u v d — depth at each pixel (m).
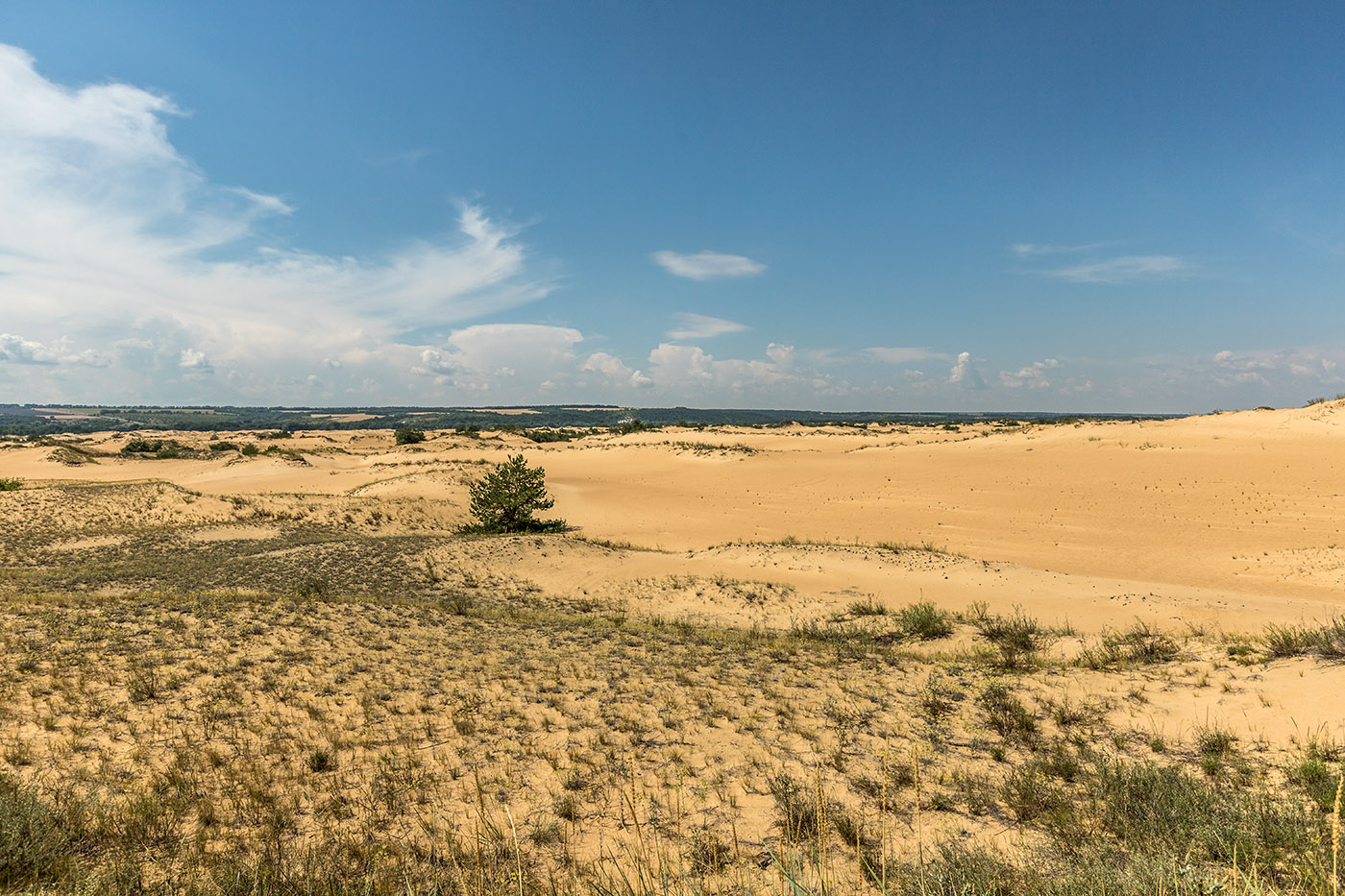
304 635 12.84
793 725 8.63
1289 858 4.55
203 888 4.51
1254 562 26.64
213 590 19.72
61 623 12.48
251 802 6.18
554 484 58.44
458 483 55.28
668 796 6.51
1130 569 27.22
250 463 71.88
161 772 6.73
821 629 17.98
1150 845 4.94
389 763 7.20
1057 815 5.79
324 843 5.44
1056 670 11.33
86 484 47.91
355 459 85.69
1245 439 54.72
